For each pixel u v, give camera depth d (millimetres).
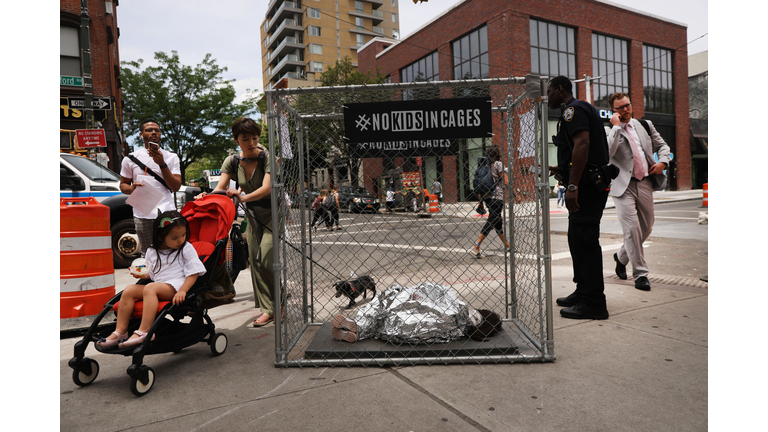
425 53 27094
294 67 71625
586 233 3363
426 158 3000
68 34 17094
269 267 3596
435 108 2701
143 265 2576
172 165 3965
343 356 2746
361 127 2715
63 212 3527
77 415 2141
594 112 3170
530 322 3205
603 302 3412
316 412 2090
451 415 2018
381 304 3049
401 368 2611
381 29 77000
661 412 1985
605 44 25344
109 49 18484
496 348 2699
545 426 1896
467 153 3105
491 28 22281
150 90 26438
